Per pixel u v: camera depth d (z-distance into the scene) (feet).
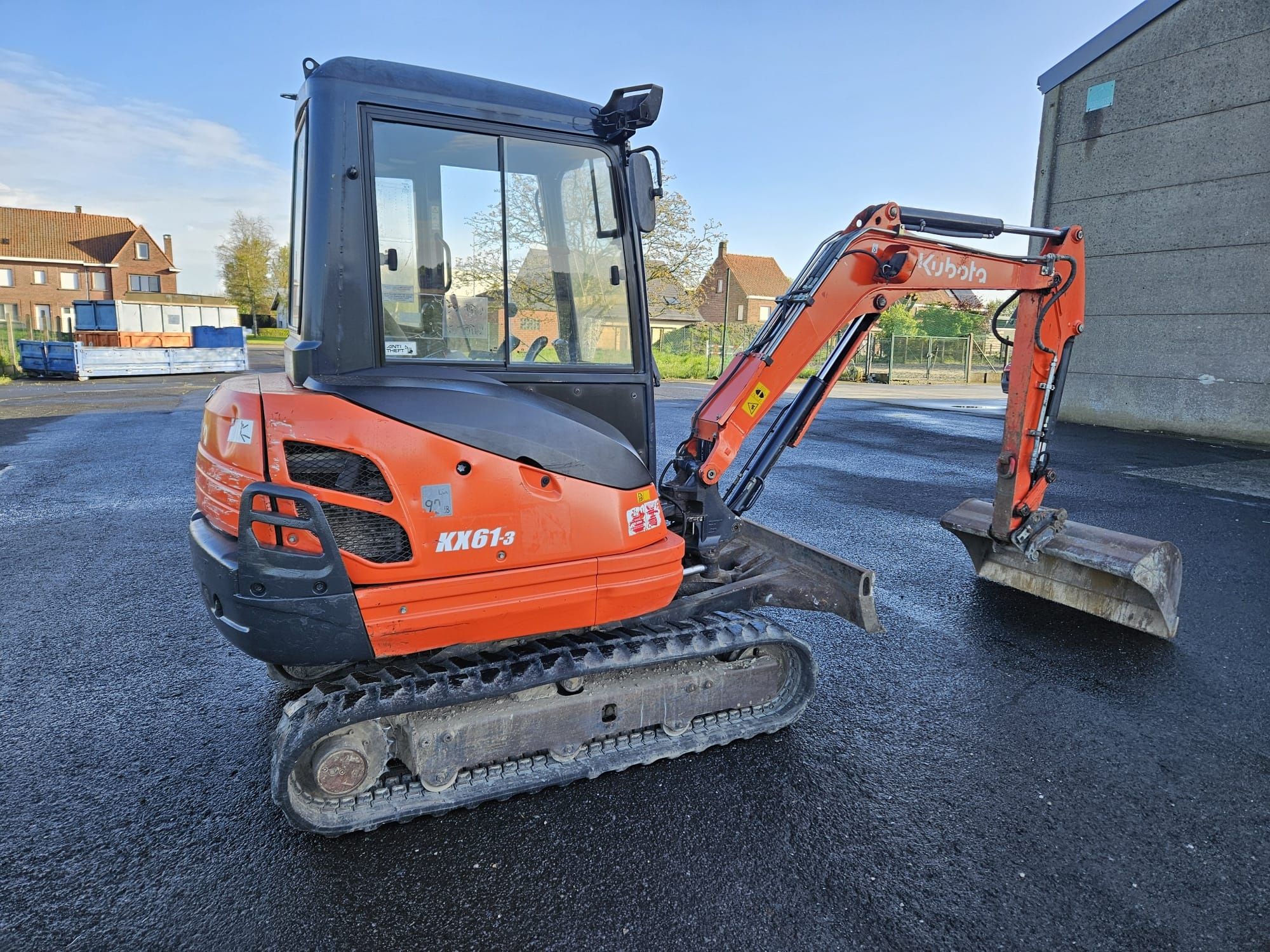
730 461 11.89
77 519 22.50
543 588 9.11
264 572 7.94
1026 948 7.55
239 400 8.54
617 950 7.45
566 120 9.82
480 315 9.57
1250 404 38.17
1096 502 25.40
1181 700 12.68
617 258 10.36
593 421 9.85
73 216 179.63
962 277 13.34
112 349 74.74
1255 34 36.63
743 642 10.48
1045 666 13.88
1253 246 37.55
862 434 41.60
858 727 11.71
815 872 8.55
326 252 8.55
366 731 8.78
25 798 9.72
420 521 8.38
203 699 12.34
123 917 7.77
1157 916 8.01
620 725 10.18
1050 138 46.11
